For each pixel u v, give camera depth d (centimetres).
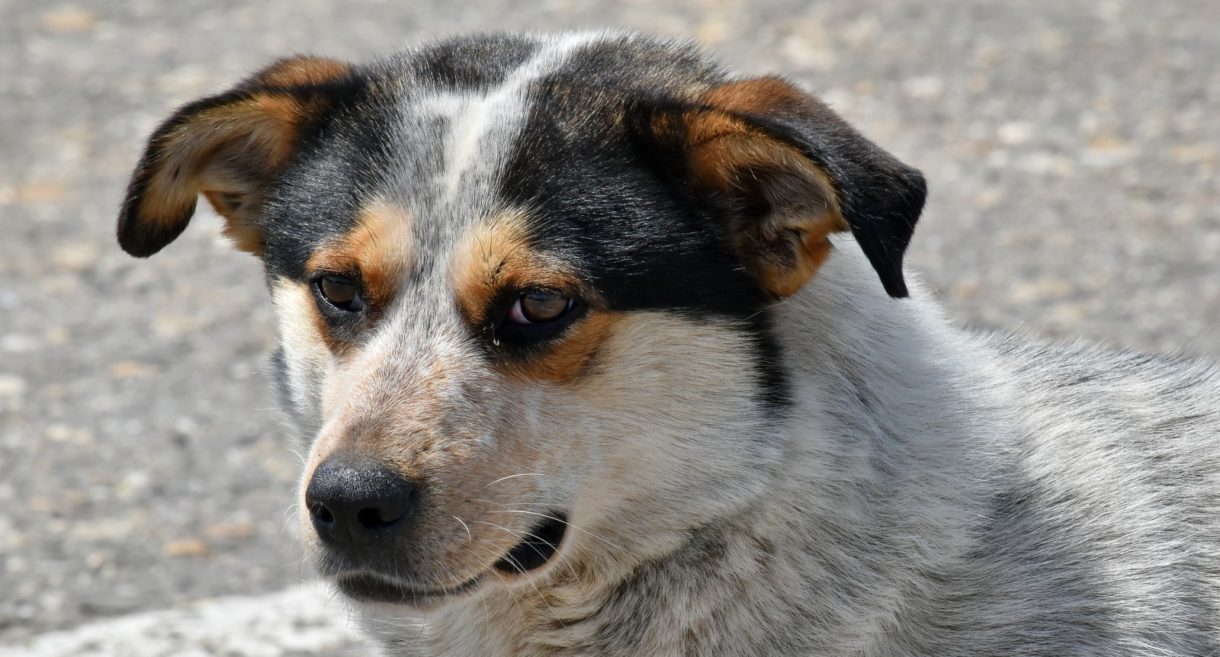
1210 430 820
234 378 1465
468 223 673
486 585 681
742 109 669
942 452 738
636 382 675
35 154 1956
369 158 705
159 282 1678
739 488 692
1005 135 1886
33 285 1659
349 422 650
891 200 629
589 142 685
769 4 2306
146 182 772
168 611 1069
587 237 668
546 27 2225
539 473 666
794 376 703
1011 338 894
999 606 732
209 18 2375
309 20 2341
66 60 2227
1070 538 754
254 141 773
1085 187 1756
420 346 668
